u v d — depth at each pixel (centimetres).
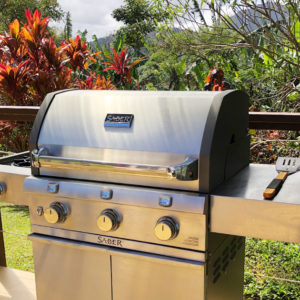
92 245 145
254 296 237
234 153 149
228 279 155
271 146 360
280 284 237
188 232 127
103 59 952
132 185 137
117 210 137
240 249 168
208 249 129
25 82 474
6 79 454
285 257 265
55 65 498
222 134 134
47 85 477
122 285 143
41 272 161
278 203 117
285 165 156
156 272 135
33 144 154
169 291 134
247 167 165
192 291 130
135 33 1634
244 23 347
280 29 338
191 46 424
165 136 132
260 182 141
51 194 148
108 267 144
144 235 134
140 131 137
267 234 120
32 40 487
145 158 133
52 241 152
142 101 143
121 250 139
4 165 178
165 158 129
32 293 202
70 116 153
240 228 123
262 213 120
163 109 137
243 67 575
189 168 122
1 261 230
